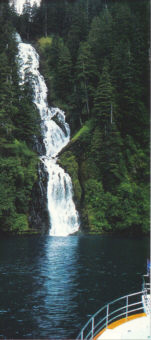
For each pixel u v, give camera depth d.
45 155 64.75
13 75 67.62
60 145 68.50
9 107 59.91
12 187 52.88
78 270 28.12
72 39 84.69
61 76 77.19
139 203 59.66
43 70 82.69
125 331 11.61
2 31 78.31
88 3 101.06
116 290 22.59
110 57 77.31
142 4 94.88
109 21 84.12
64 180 58.50
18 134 61.75
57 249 38.28
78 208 57.72
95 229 55.75
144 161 67.06
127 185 59.75
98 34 81.31
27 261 31.16
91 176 61.47
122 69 72.56
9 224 50.88
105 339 11.20
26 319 17.39
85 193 59.25
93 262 31.48
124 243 45.12
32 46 91.06
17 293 21.62
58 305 19.55
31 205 54.12
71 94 76.69
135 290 22.62
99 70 75.94
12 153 57.03
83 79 72.38
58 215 55.56
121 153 64.25
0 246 39.75
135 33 82.06
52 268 28.64
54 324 16.81
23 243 42.59
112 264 30.73
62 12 103.38
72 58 81.81
